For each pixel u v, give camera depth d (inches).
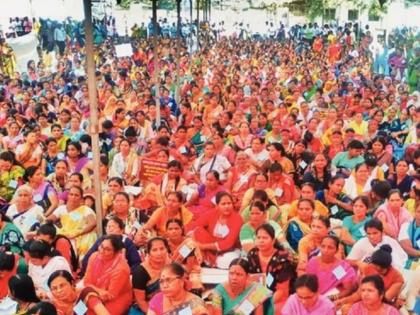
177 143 508.1
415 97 714.2
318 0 1679.4
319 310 234.2
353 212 338.0
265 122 589.6
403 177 399.9
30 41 1170.0
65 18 1330.0
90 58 302.0
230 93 805.2
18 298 235.5
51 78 1031.6
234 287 241.8
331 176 393.1
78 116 573.0
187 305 229.0
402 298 266.5
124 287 261.7
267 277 268.4
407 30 982.4
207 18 1667.1
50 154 489.7
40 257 265.7
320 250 275.3
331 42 1413.6
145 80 941.8
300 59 1358.3
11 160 406.9
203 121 620.4
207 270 308.5
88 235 325.7
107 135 516.1
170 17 1764.3
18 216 340.8
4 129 557.3
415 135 538.9
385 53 1095.0
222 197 324.8
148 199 376.8
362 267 273.0
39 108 642.2
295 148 457.4
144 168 433.1
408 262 299.4
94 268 263.4
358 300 259.9
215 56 1411.2
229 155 458.6
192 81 924.6
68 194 337.1
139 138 539.2
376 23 1239.5
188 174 442.3
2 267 253.8
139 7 1765.5
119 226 301.7
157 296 236.8
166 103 714.2
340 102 725.3
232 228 325.1
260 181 370.6
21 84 869.8
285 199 377.7
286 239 319.6
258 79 998.4
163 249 259.9
